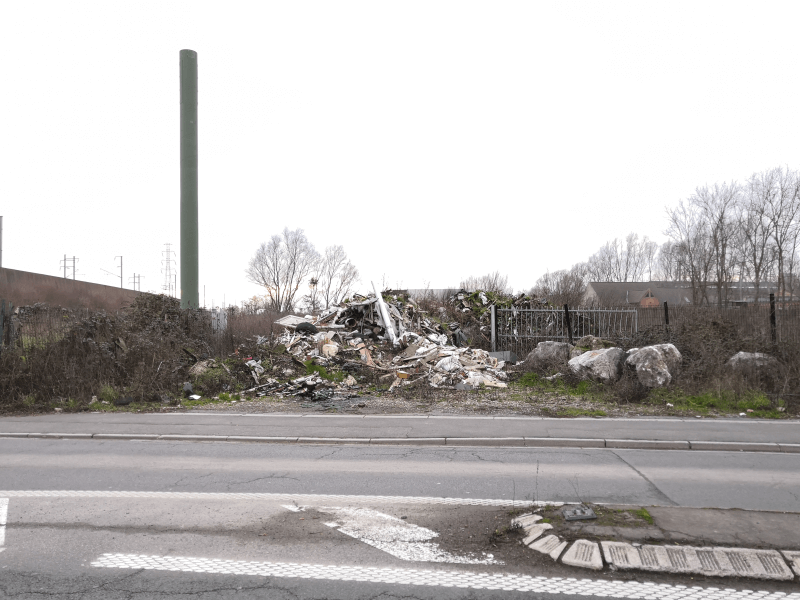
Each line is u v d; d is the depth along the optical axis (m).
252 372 15.48
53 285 27.81
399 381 14.81
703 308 16.58
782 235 41.53
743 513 5.57
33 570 4.60
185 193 21.73
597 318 19.61
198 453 8.85
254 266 67.25
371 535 5.34
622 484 6.94
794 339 13.93
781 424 10.55
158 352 15.02
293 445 9.45
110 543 5.16
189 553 4.95
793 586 4.27
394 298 21.88
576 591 4.24
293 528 5.53
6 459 8.48
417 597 4.17
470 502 6.27
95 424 10.95
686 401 12.38
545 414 11.55
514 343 19.41
